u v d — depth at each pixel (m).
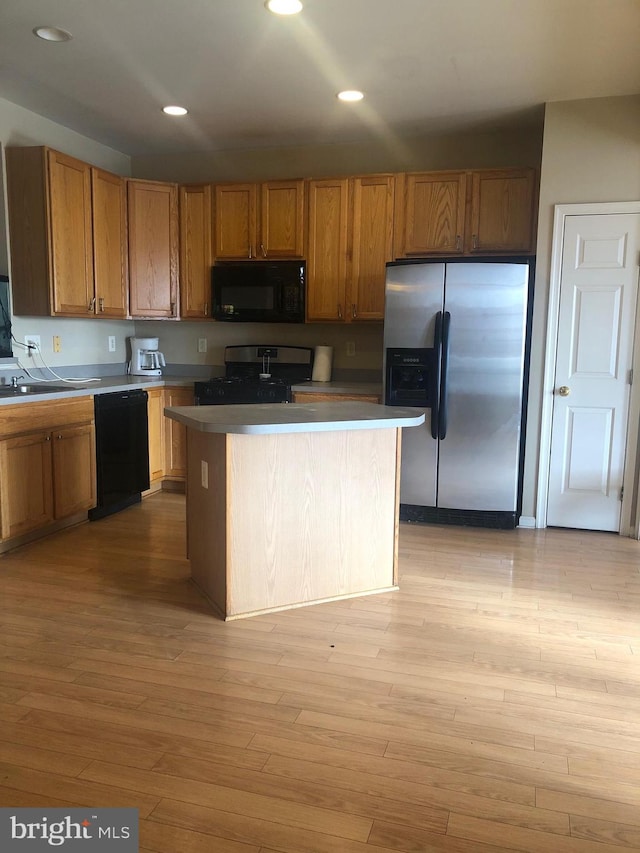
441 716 2.10
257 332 5.26
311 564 2.94
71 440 3.93
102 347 5.09
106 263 4.58
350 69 3.46
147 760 1.86
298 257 4.75
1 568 3.36
